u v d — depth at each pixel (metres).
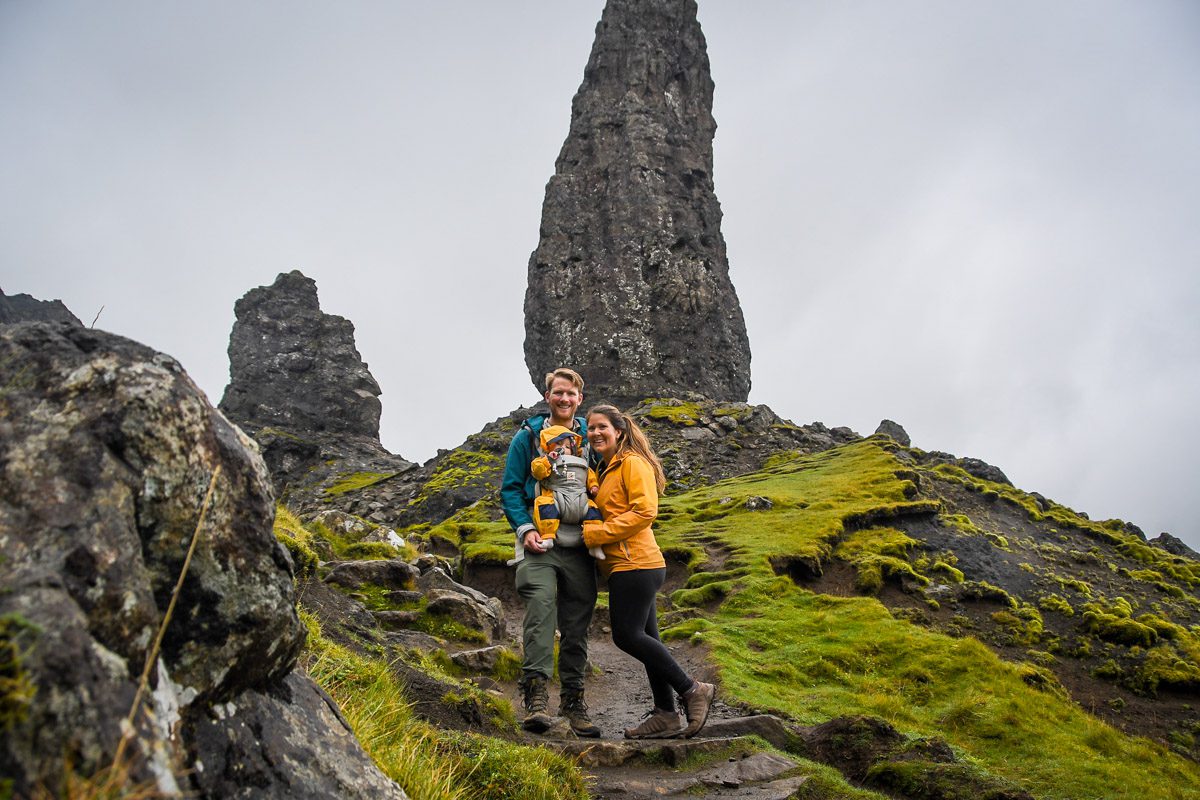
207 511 2.77
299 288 63.47
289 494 47.09
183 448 2.72
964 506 24.83
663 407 43.19
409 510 38.59
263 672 3.08
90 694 1.99
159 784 2.09
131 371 2.69
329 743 3.32
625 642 6.79
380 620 10.69
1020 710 11.55
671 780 6.22
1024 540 22.36
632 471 6.82
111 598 2.27
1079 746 10.74
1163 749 11.83
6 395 2.49
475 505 34.75
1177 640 16.14
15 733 1.81
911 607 17.80
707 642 14.10
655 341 48.22
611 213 51.38
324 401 58.94
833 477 28.02
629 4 58.38
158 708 2.38
